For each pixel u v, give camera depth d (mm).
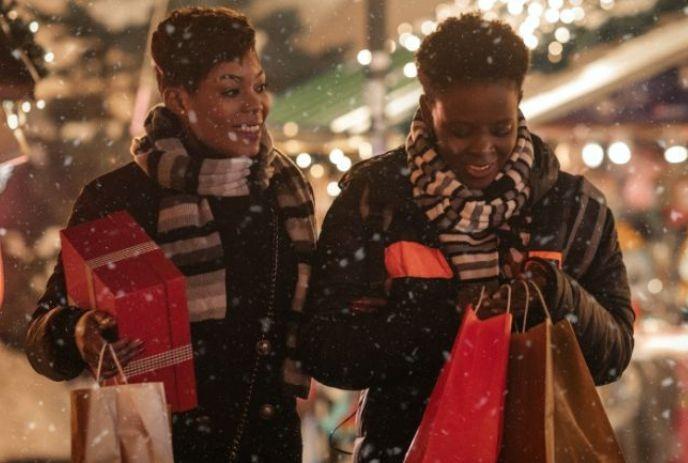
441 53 4133
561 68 10078
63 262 4293
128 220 4223
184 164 4340
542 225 4312
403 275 4277
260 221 4480
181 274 4066
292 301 4465
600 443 3844
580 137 11562
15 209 7770
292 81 10672
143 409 3801
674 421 8461
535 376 3836
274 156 4574
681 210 13094
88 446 3783
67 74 8570
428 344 4223
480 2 9258
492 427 3830
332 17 10867
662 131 11180
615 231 4512
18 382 6848
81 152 8375
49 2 8719
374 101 9320
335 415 8430
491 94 4090
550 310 4082
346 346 4211
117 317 3979
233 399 4398
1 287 5664
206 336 4371
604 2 9711
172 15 4422
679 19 9906
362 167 4438
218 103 4348
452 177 4219
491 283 4285
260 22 10711
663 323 11516
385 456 4336
